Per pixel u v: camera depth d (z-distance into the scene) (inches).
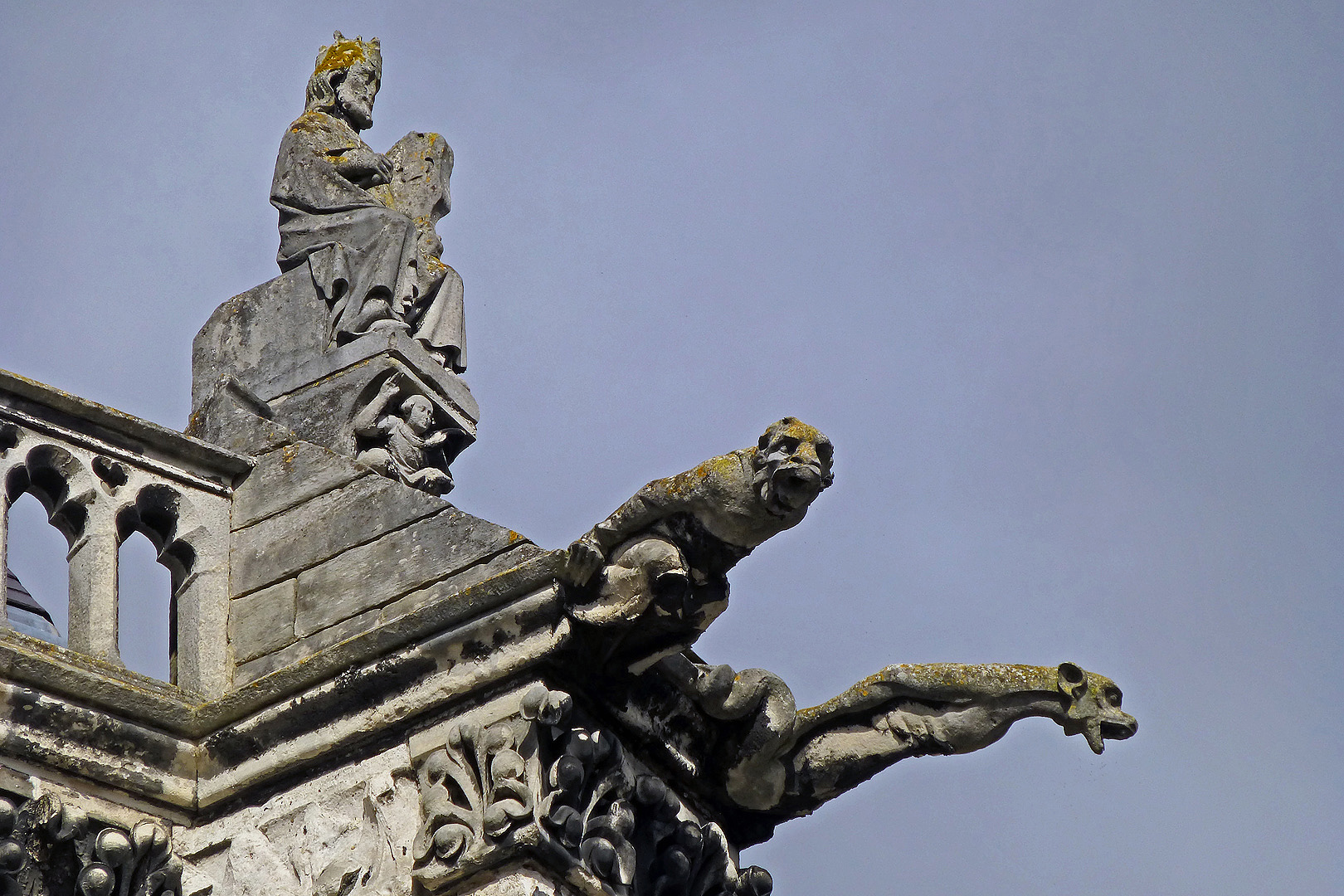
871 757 1689.2
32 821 1594.5
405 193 2074.3
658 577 1562.5
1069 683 1649.9
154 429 1771.7
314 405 1907.0
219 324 1977.1
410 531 1697.8
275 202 2018.9
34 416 1734.7
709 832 1674.5
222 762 1662.2
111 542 1731.1
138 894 1611.7
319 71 2142.0
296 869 1609.3
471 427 1959.9
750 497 1544.0
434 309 1989.4
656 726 1654.8
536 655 1585.9
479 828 1551.4
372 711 1627.7
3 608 1659.7
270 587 1734.7
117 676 1668.3
